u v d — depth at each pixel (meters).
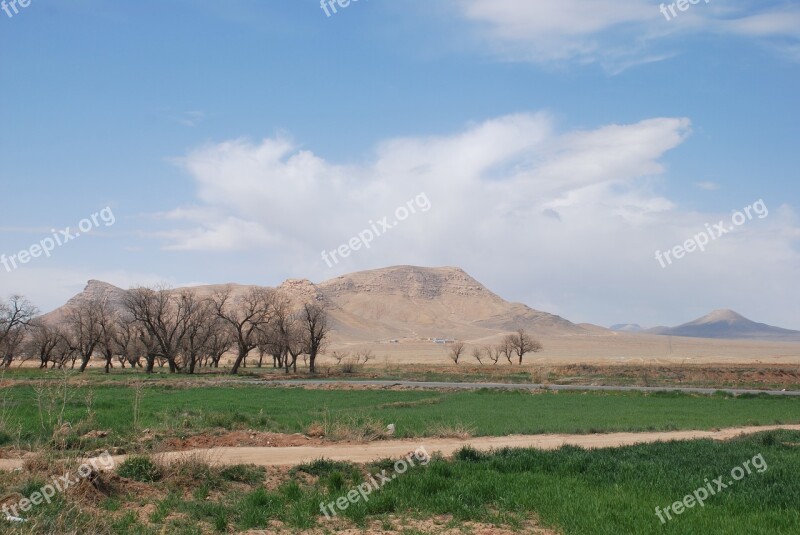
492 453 22.12
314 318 104.81
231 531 13.40
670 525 13.56
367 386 72.25
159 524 13.45
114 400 41.31
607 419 38.59
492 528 13.80
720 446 24.77
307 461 20.48
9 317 95.19
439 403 50.72
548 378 90.25
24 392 43.91
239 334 100.44
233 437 25.05
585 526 13.48
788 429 33.62
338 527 13.91
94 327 106.81
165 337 100.56
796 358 166.62
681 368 105.12
